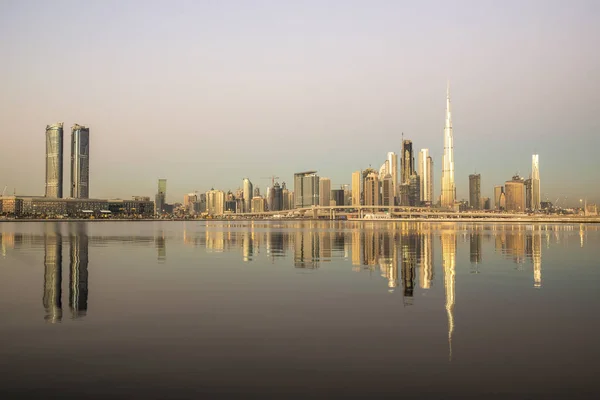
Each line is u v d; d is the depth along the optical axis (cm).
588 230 15838
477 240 9338
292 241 9244
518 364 1599
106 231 15450
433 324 2148
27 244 8181
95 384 1434
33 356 1691
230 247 7481
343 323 2170
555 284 3366
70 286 3306
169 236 11675
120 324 2164
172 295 2927
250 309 2494
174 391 1384
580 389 1391
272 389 1395
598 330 2038
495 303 2644
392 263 4878
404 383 1438
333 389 1394
